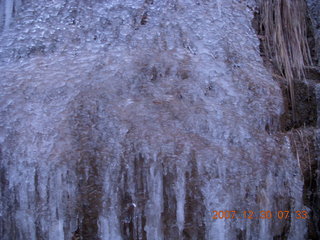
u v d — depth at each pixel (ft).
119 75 6.98
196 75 7.11
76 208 6.40
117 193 6.42
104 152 6.48
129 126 6.61
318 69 8.00
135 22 7.64
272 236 6.85
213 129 6.81
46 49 7.40
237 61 7.45
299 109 7.63
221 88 7.11
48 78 6.96
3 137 6.57
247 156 6.78
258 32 8.04
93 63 7.13
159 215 6.49
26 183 6.42
